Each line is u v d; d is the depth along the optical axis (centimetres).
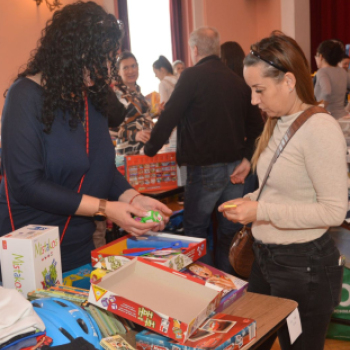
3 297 102
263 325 119
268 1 790
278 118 148
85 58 131
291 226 135
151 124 353
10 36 463
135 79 360
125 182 174
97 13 133
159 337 104
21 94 139
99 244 281
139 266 125
